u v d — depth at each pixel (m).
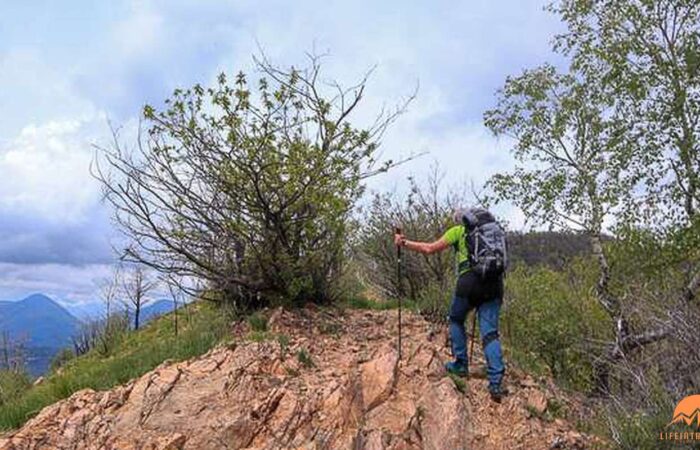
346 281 9.63
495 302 6.90
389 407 6.37
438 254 10.65
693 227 11.24
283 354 7.01
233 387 6.38
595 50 12.45
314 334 7.92
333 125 8.43
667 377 6.69
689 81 11.75
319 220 8.66
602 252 11.76
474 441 6.10
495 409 6.56
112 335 10.81
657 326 7.48
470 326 8.74
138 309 12.04
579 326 9.77
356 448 5.80
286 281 8.59
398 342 7.64
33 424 6.22
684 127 11.78
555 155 13.21
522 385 7.25
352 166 8.57
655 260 11.45
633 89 11.95
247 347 7.13
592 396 7.88
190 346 7.63
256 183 7.81
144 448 5.74
